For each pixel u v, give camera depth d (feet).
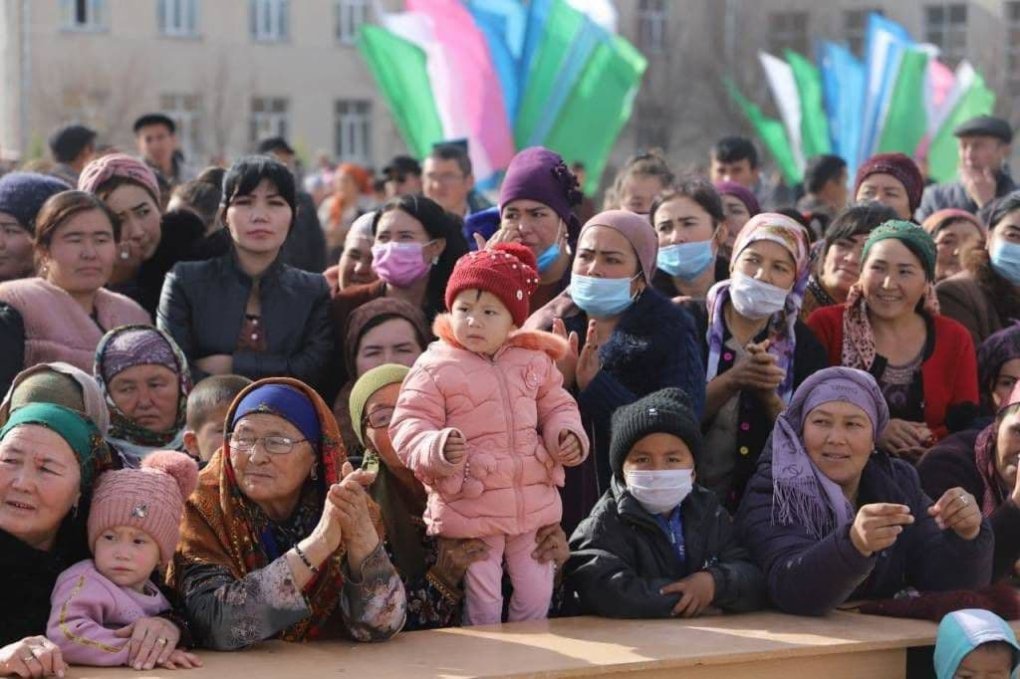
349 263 29.63
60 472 18.47
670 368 22.88
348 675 17.84
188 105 165.27
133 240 28.14
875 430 22.33
